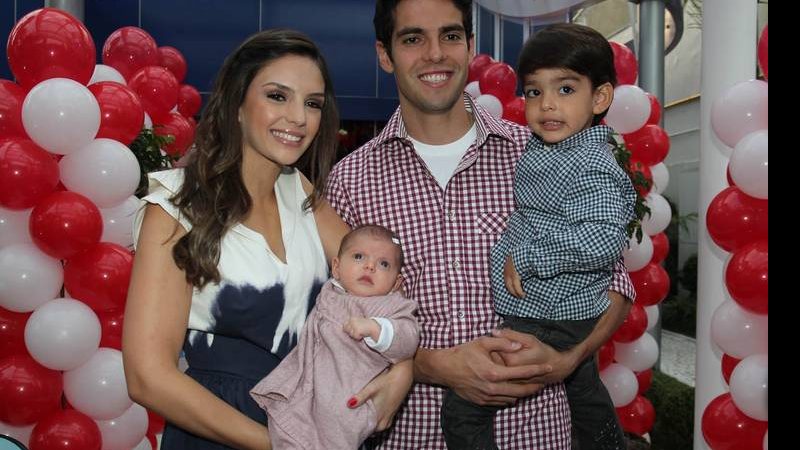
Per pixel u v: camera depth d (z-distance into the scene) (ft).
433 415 7.84
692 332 30.04
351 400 5.93
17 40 11.39
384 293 6.72
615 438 8.50
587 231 7.04
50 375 11.80
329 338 6.16
